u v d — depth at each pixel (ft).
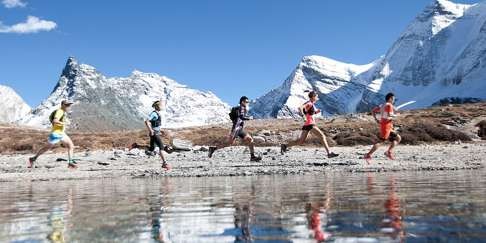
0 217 21.13
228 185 34.53
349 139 125.80
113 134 166.61
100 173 51.26
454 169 46.39
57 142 56.29
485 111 174.29
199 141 136.15
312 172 45.75
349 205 21.77
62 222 19.15
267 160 64.28
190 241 14.84
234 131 56.13
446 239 13.83
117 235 15.99
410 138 122.93
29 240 15.52
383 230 15.48
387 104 53.78
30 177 48.42
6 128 220.43
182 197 27.40
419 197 24.02
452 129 145.07
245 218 18.98
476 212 18.52
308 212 20.01
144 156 83.87
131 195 29.43
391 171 45.47
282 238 14.87
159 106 54.29
